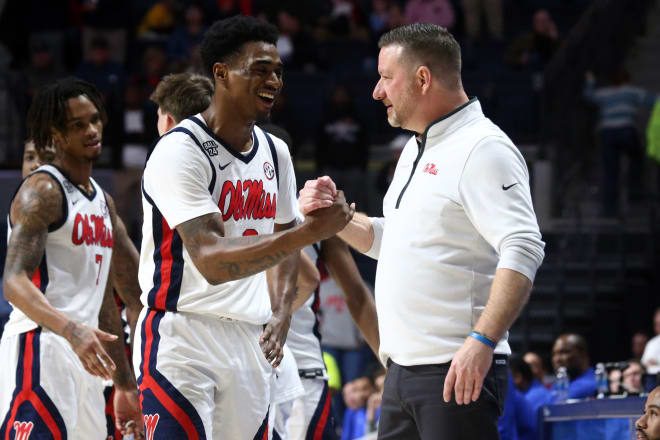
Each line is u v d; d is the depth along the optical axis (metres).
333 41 25.02
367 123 23.19
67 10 24.00
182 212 5.33
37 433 6.43
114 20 24.14
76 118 6.64
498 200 5.25
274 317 5.91
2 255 11.66
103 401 6.80
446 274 5.39
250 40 5.54
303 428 7.14
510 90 23.00
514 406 9.70
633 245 19.48
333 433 7.33
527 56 24.20
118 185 18.11
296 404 7.15
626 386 8.84
